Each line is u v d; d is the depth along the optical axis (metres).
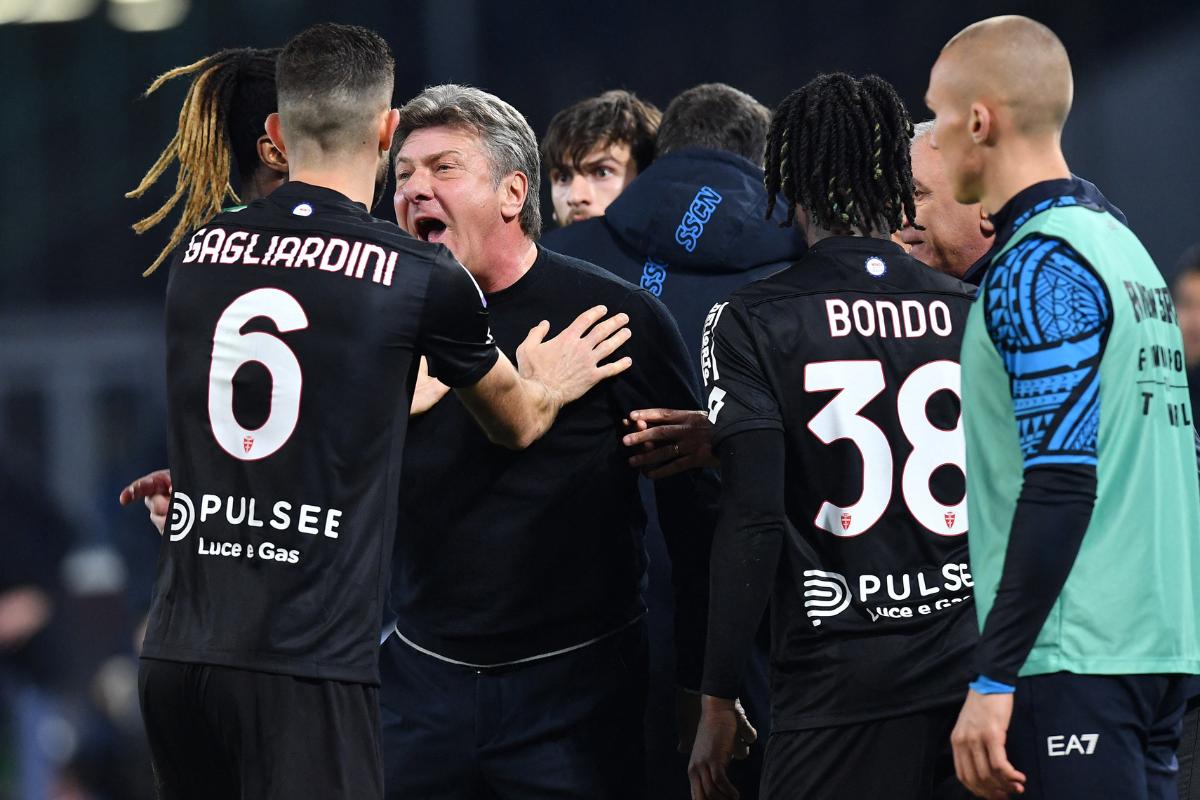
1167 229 33.00
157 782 9.70
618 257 12.73
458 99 10.83
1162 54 33.34
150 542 27.17
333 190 9.55
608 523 10.97
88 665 20.97
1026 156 8.59
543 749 10.86
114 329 44.62
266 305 9.22
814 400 9.48
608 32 38.72
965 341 8.69
